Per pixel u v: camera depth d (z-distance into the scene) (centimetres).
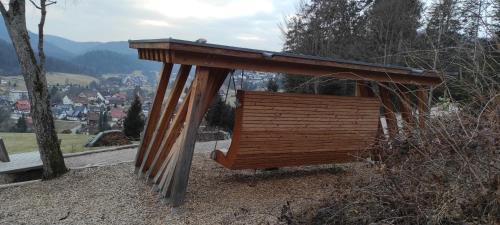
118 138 1157
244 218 473
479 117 330
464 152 319
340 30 2555
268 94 534
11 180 734
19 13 655
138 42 570
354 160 655
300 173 691
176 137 573
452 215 313
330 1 2520
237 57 499
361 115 627
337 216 399
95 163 808
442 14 554
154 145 628
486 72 393
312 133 588
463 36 488
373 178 396
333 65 562
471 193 315
